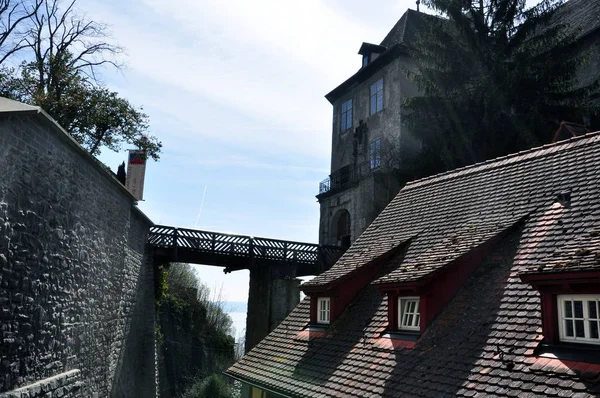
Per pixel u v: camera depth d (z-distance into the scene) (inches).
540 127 756.0
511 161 387.9
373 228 471.5
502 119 806.5
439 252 339.9
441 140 847.7
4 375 309.9
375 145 1123.3
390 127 1075.3
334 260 989.8
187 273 1583.4
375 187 994.7
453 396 234.1
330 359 347.3
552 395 202.5
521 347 237.8
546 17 820.0
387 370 289.6
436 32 867.4
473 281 307.6
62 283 402.9
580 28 818.2
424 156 893.2
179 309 1129.4
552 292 234.5
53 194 376.5
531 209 326.0
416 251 377.4
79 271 442.3
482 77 824.3
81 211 441.4
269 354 427.2
